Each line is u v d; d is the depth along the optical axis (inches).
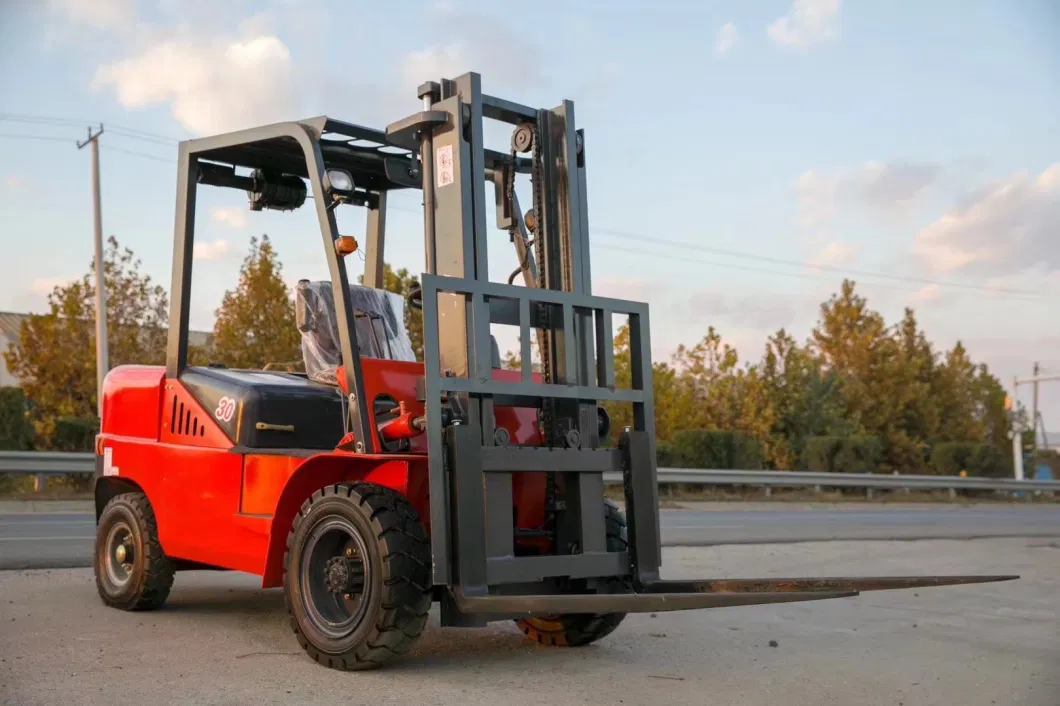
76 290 1059.9
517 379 227.5
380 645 192.4
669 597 172.9
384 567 191.8
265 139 235.9
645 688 193.3
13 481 762.8
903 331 1806.1
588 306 218.8
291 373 272.5
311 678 191.5
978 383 2108.8
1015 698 196.5
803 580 197.5
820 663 225.0
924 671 219.8
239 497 231.5
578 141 231.9
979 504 1237.7
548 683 194.7
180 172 260.7
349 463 213.3
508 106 223.8
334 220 215.9
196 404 251.0
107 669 195.8
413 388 219.3
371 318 254.1
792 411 1418.6
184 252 260.5
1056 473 2358.5
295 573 207.9
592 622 228.7
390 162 247.9
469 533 191.5
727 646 242.5
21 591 294.0
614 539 222.4
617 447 222.8
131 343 1065.5
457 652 225.5
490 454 196.9
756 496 1088.2
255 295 967.6
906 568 422.0
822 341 1678.2
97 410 976.9
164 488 256.1
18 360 1029.8
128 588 263.1
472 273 207.2
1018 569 423.5
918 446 1579.7
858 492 1253.7
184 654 211.9
